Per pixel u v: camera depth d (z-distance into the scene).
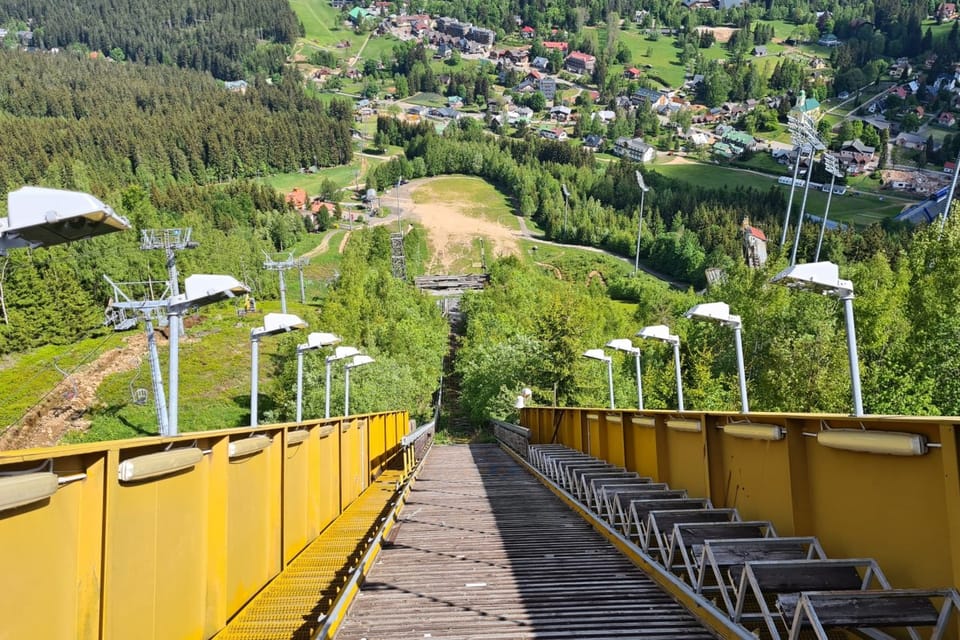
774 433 7.40
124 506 4.48
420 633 6.38
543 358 50.47
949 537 4.94
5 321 68.62
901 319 33.03
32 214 4.62
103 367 62.88
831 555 6.67
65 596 3.83
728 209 163.50
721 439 9.48
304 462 10.20
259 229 150.38
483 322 77.69
